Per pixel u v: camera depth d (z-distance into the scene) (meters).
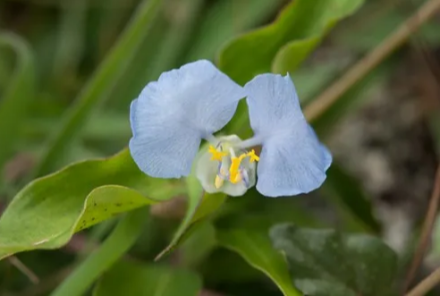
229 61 0.20
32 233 0.18
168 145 0.18
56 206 0.18
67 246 0.22
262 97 0.18
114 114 0.24
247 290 0.22
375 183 0.24
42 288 0.22
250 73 0.20
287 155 0.18
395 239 0.24
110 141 0.24
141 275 0.20
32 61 0.23
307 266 0.19
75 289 0.20
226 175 0.18
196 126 0.18
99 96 0.23
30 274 0.21
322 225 0.22
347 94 0.23
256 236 0.20
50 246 0.18
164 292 0.20
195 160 0.19
